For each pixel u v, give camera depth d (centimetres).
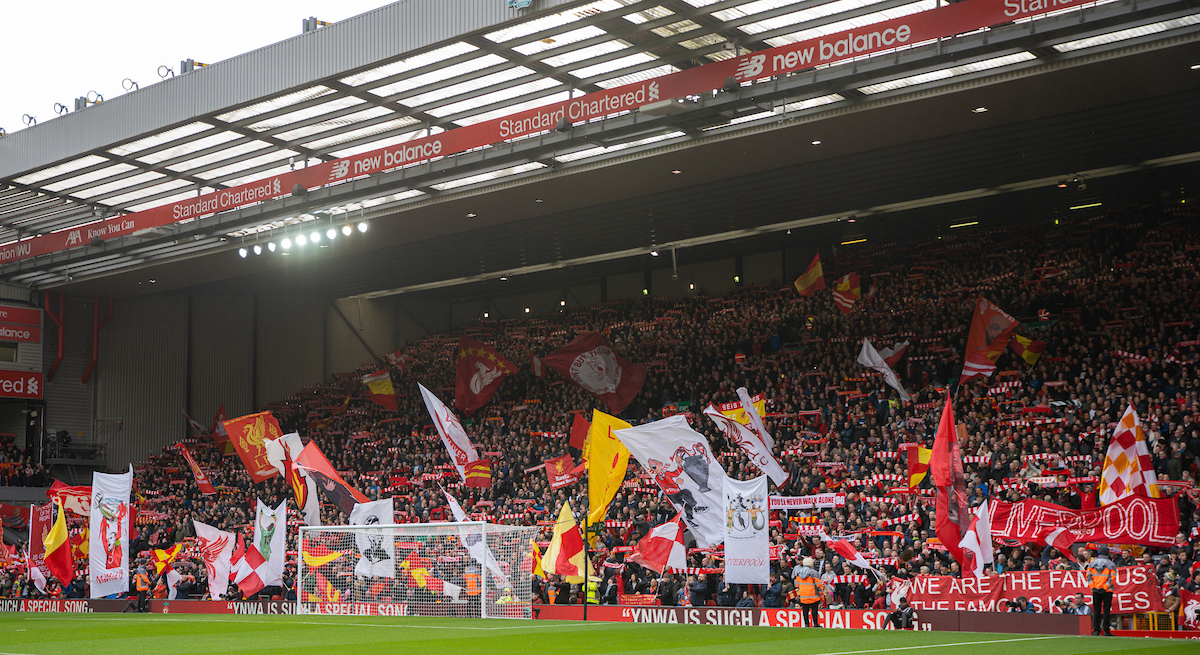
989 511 2038
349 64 2848
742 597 2316
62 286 4706
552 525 2888
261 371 5331
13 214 4162
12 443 4694
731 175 3294
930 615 1936
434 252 4416
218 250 4103
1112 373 2873
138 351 5044
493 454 3788
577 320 5003
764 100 2634
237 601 2789
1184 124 2870
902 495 2528
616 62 2775
